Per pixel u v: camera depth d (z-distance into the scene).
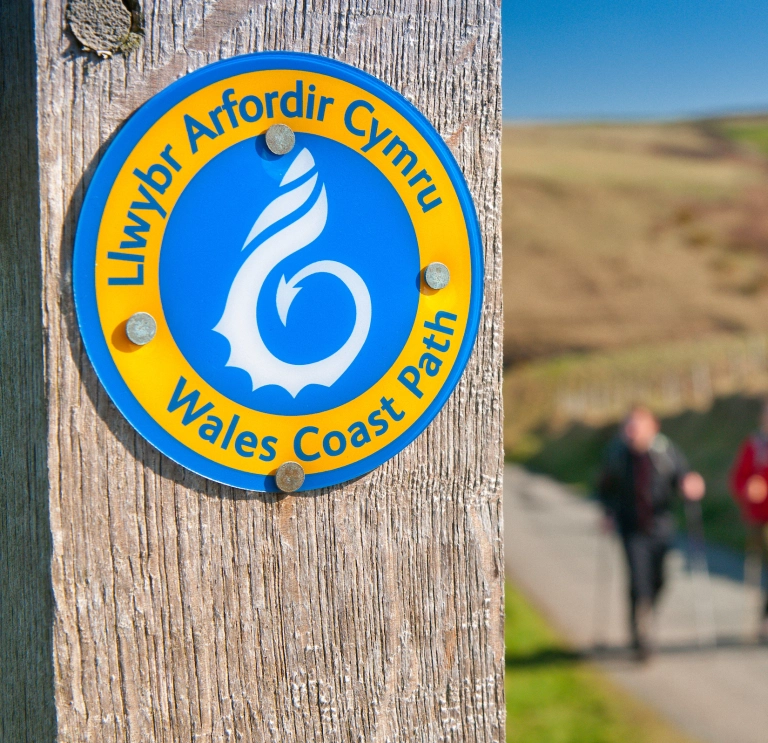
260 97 1.02
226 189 1.01
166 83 1.00
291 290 1.05
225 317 1.02
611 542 13.23
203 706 1.05
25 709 1.13
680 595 9.20
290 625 1.09
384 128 1.08
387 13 1.12
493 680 1.20
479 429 1.18
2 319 1.14
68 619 1.00
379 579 1.14
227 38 1.03
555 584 10.34
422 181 1.11
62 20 0.96
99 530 1.00
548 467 23.09
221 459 1.03
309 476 1.07
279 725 1.09
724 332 43.22
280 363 1.05
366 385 1.10
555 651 7.43
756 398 18.03
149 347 0.99
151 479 1.02
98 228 0.96
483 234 1.18
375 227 1.09
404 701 1.15
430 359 1.13
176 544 1.03
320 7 1.08
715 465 15.02
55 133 0.96
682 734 5.50
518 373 39.78
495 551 1.20
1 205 1.11
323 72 1.04
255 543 1.07
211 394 1.02
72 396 0.98
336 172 1.06
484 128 1.17
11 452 1.13
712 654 7.22
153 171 0.98
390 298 1.10
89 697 1.01
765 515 6.97
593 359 36.56
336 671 1.12
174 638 1.04
